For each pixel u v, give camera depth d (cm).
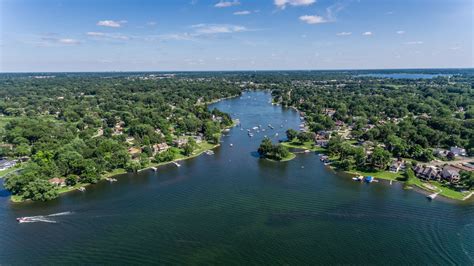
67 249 15462
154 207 19575
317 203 19875
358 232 16638
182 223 17700
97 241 16088
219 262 14462
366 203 19800
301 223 17588
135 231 16962
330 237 16238
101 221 18012
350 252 15050
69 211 19162
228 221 17862
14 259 14738
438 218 17900
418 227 17012
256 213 18712
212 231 16888
